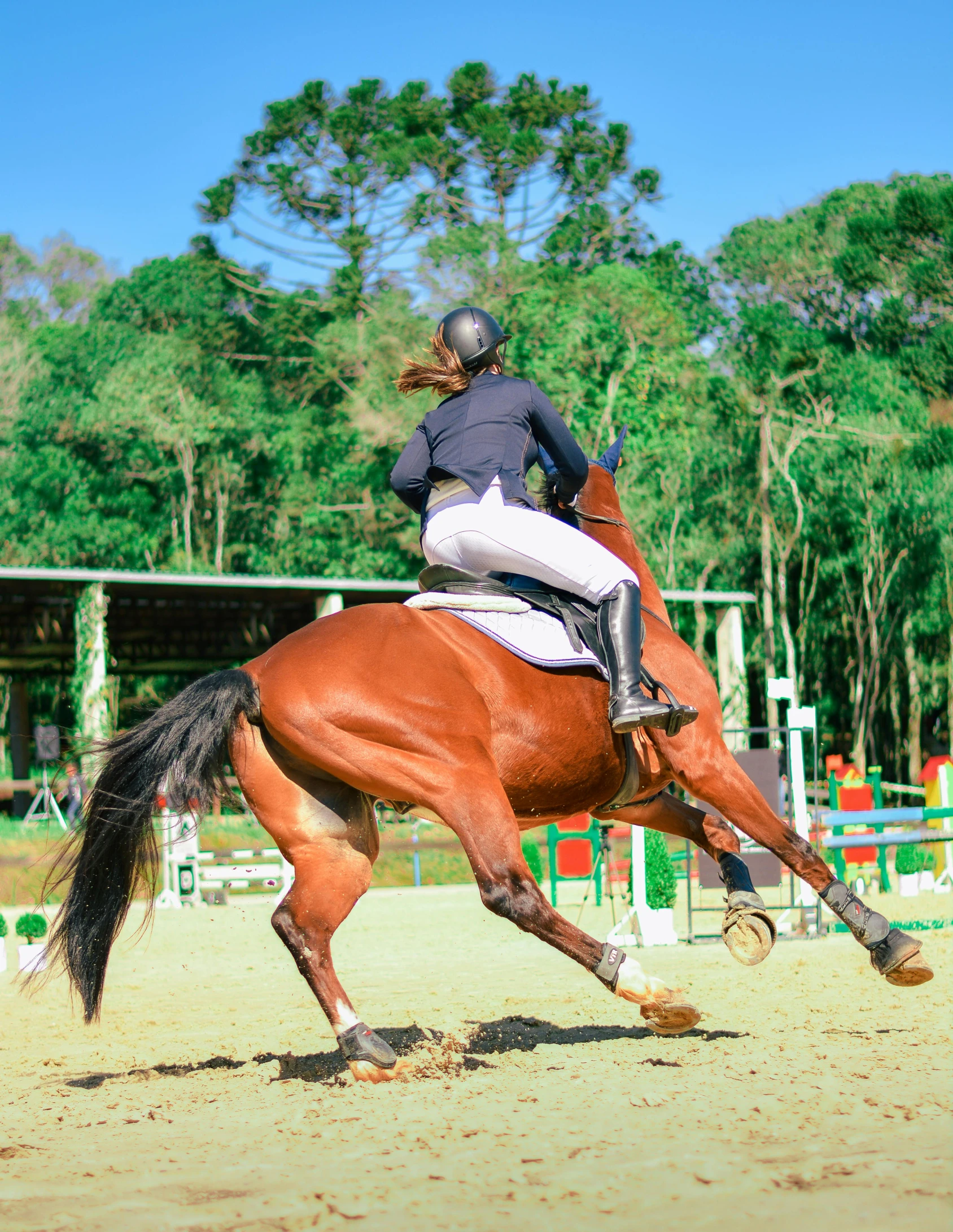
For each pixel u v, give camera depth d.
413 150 46.00
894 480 37.16
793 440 38.44
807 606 39.84
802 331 40.09
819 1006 5.57
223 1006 6.92
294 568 44.25
